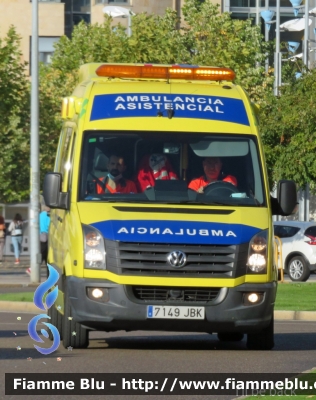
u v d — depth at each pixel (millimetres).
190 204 19422
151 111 20250
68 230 19438
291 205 20250
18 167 72000
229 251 18906
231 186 19750
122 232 18734
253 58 64375
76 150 19781
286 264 50469
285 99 48312
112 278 18656
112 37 65375
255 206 19656
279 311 31375
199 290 18875
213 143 20016
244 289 18922
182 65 21422
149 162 19719
